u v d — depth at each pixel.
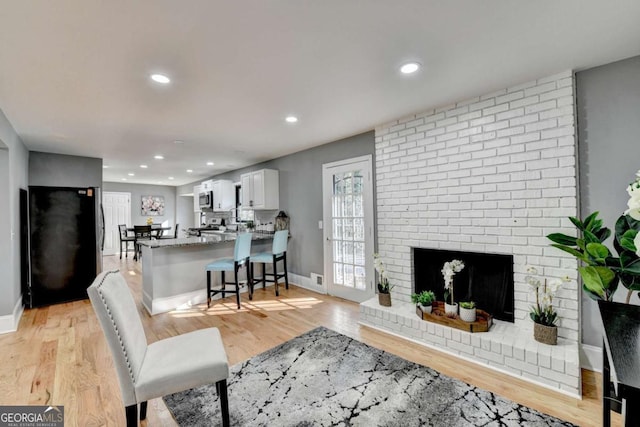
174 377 1.46
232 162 5.73
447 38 1.76
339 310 3.68
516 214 2.48
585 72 2.21
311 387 2.05
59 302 4.02
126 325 1.49
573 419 1.72
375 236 3.76
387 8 1.48
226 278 4.49
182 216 10.25
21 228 3.83
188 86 2.33
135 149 4.47
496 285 2.67
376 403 1.87
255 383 2.10
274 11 1.48
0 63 1.92
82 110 2.79
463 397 1.93
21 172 3.82
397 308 3.05
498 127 2.56
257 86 2.37
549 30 1.70
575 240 1.85
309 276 4.76
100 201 4.60
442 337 2.55
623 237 1.49
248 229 6.00
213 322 3.31
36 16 1.46
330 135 3.93
